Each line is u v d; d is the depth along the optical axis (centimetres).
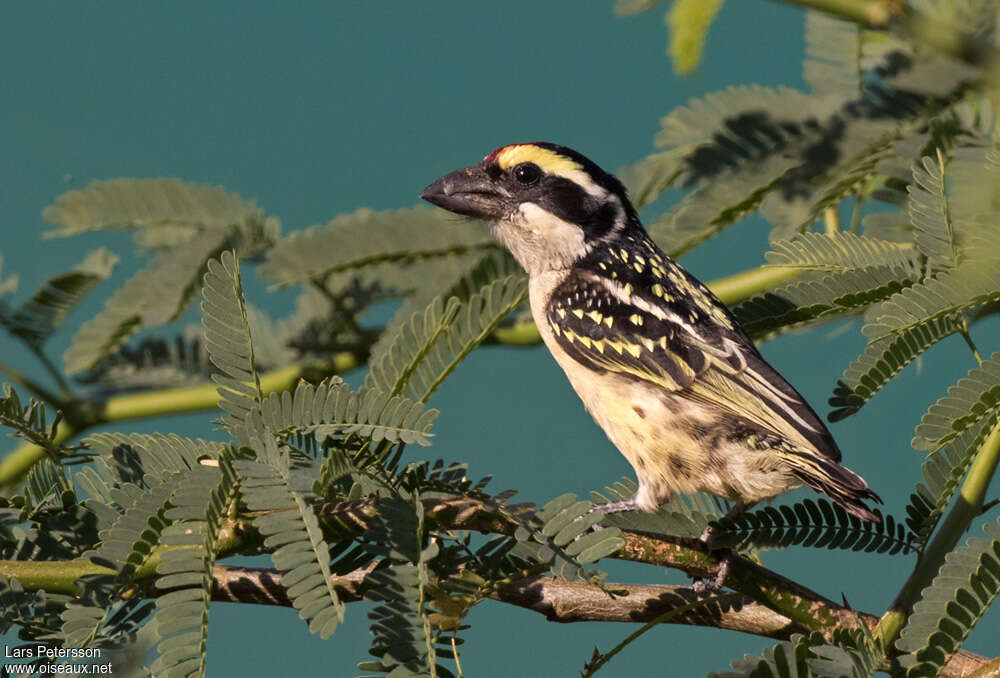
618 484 905
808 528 747
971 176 602
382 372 702
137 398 1127
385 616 538
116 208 1111
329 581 511
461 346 706
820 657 570
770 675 568
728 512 800
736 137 966
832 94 1016
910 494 714
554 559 579
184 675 503
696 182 962
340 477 634
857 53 1035
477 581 633
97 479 665
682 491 1029
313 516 531
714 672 571
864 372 745
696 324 1059
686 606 680
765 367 1016
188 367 1170
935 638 588
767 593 749
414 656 527
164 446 669
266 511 627
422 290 1040
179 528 543
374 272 1166
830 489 890
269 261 998
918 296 645
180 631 512
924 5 1040
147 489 624
